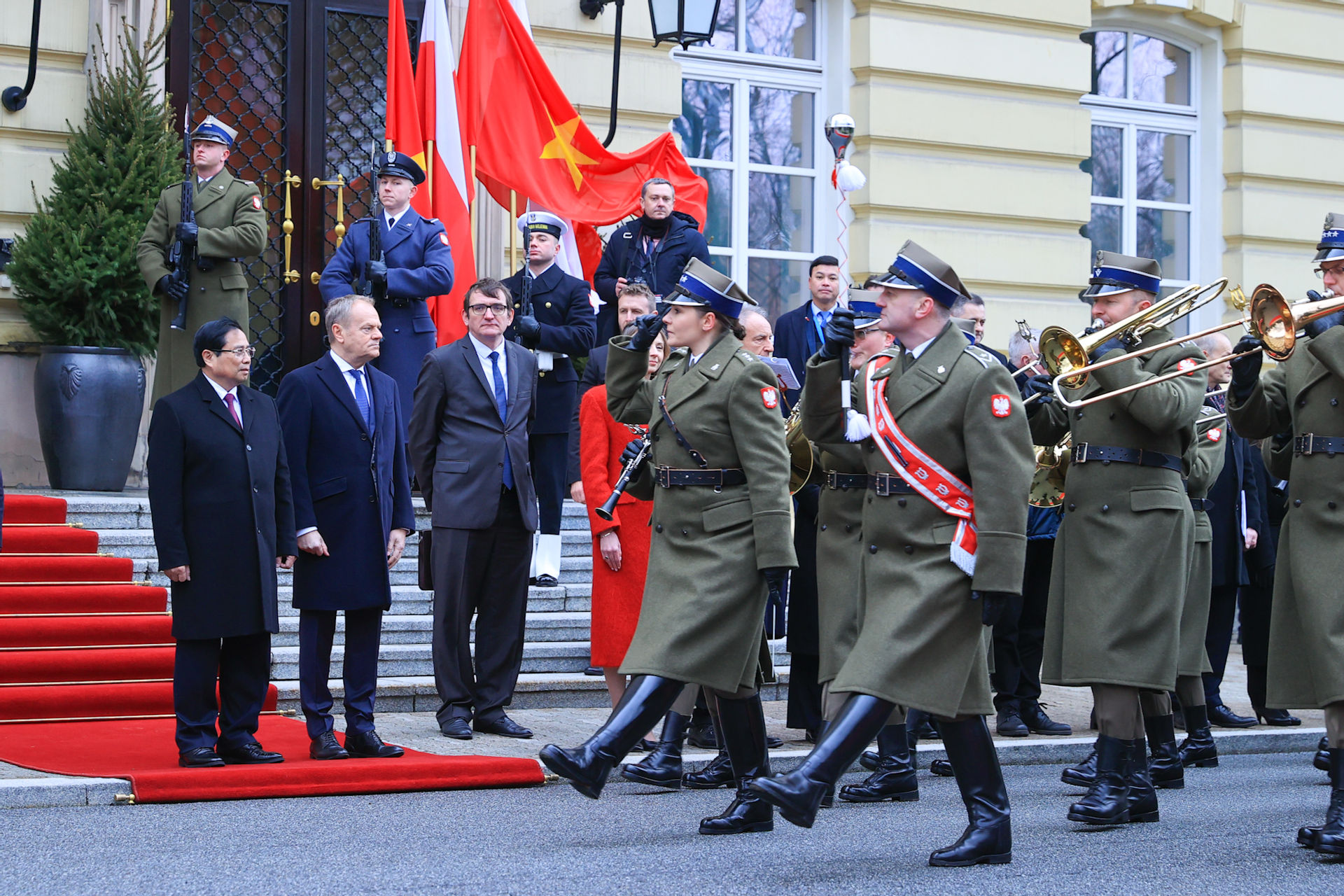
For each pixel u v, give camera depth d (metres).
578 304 12.43
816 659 10.12
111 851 6.87
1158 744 9.29
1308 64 18.58
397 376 12.29
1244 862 7.05
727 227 16.36
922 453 6.82
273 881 6.36
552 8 15.02
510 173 14.32
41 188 13.52
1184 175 18.53
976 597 6.70
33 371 13.34
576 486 12.56
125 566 11.21
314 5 14.75
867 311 9.29
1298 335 8.07
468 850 7.00
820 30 16.77
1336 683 7.43
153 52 13.91
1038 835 7.67
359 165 14.94
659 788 8.80
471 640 12.04
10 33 13.45
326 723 8.99
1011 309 16.92
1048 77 17.05
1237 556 11.66
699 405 7.53
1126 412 8.48
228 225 12.41
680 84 15.66
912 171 16.45
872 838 7.50
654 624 7.39
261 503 8.82
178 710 8.62
